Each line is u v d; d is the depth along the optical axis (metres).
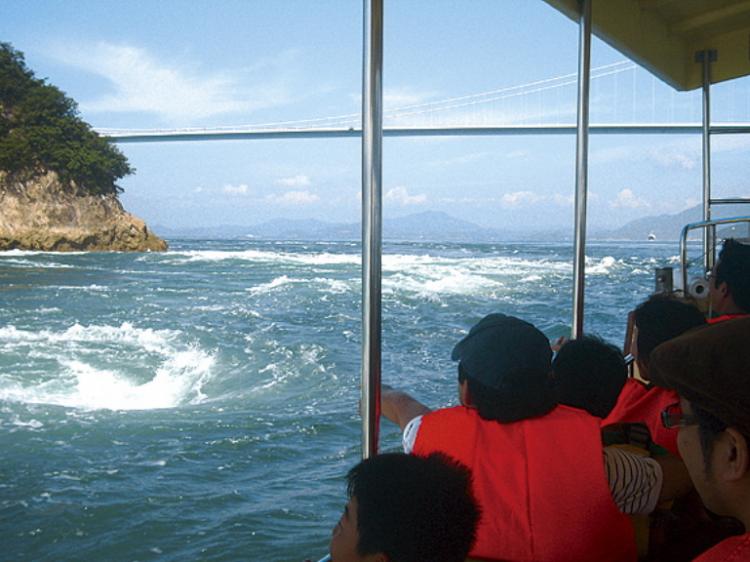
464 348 1.32
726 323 0.65
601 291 20.06
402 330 12.63
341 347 11.30
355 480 0.95
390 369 9.16
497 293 19.17
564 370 1.59
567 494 1.20
